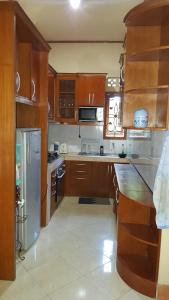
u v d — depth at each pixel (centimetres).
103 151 482
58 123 459
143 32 221
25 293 203
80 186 454
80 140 488
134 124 223
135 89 209
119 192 241
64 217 368
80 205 420
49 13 326
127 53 225
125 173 322
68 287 212
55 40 448
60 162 410
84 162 446
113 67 457
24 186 245
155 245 197
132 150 398
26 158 244
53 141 490
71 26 375
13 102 204
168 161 176
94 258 257
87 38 436
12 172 210
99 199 449
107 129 475
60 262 248
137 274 209
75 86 443
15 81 207
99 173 446
